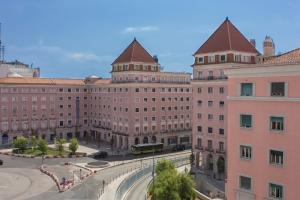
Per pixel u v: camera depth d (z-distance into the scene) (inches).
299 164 1492.4
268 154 1603.1
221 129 3437.5
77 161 4136.3
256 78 1649.9
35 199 2691.9
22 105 5329.7
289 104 1521.9
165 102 5132.9
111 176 3447.3
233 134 1749.5
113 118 5236.2
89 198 2723.9
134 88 4830.2
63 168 3777.1
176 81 5280.5
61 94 5713.6
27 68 7406.5
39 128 5467.5
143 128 4913.9
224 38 3518.7
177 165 3841.0
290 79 1517.0
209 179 3117.6
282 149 1551.4
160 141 5064.0
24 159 4210.1
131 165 3961.6
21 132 5300.2
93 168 3799.2
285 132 1539.1
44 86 5516.7
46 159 4220.0
